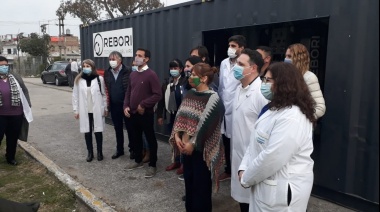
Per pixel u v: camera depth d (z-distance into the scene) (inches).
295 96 75.7
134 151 192.7
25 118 204.7
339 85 137.6
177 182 172.9
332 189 144.4
